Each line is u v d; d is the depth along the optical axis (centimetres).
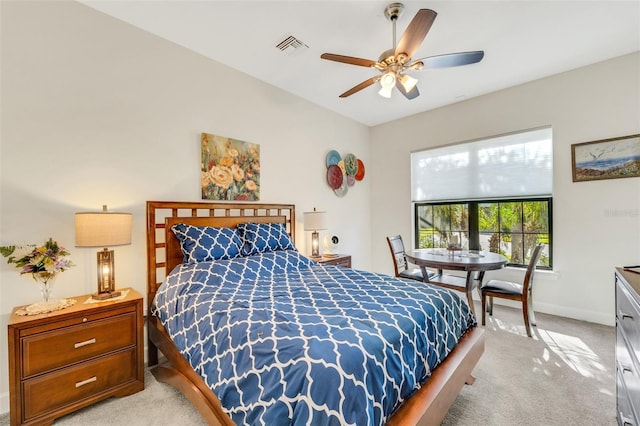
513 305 363
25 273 176
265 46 267
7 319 182
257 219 314
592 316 306
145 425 163
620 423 150
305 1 209
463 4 211
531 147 346
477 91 366
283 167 356
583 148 309
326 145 419
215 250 234
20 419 152
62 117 203
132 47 237
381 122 485
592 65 302
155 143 249
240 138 310
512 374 209
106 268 204
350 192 462
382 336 126
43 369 159
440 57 199
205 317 161
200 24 236
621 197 290
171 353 188
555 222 328
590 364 222
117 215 193
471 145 394
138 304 196
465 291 301
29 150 191
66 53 205
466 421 162
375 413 105
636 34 251
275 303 162
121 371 187
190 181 270
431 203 440
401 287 198
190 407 178
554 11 221
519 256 360
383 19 229
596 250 304
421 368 140
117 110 228
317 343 114
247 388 118
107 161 222
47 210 197
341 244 443
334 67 305
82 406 171
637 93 281
